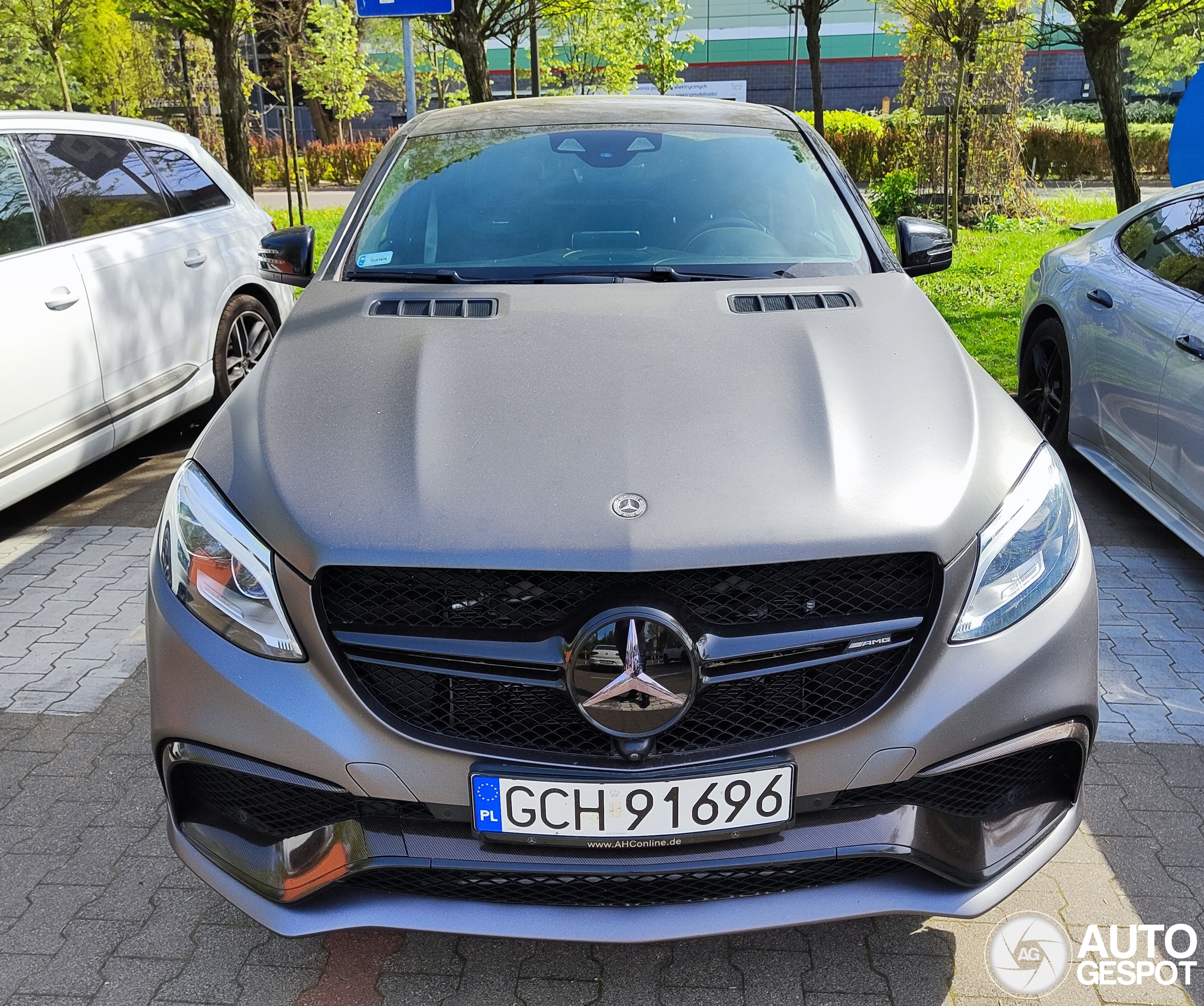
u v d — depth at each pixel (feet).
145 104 74.69
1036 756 6.24
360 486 6.01
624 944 5.67
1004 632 5.92
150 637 6.25
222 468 6.45
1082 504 15.02
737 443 6.23
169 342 15.88
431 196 9.91
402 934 7.18
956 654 5.81
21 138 14.15
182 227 16.66
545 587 5.65
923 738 5.73
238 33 38.91
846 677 5.77
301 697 5.74
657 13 76.18
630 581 5.57
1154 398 12.47
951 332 7.91
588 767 5.60
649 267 8.96
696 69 142.92
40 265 13.65
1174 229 13.47
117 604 12.42
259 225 18.65
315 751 5.71
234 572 5.92
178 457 17.65
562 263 9.02
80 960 6.97
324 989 6.71
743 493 5.85
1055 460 6.77
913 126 46.52
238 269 17.62
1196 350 11.58
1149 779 8.81
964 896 5.95
